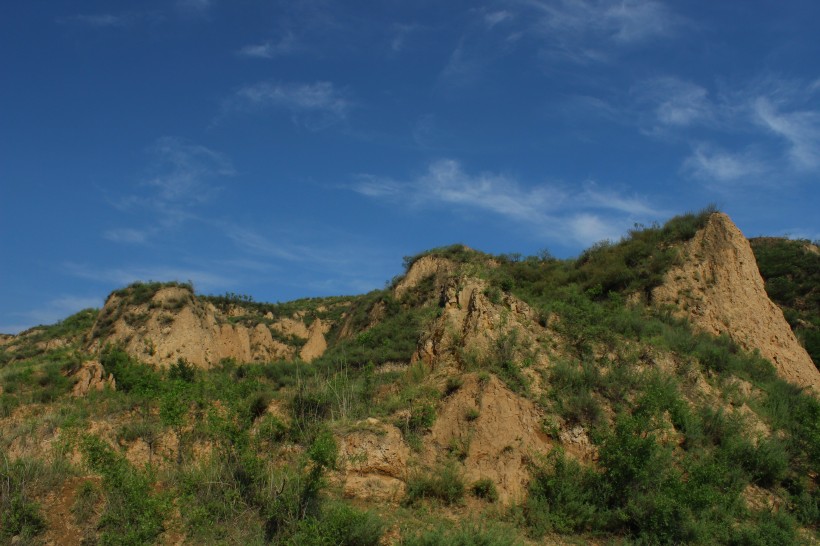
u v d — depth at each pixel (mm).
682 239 29625
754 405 21828
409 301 44000
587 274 29000
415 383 19719
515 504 16172
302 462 15414
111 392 25203
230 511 14617
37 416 22016
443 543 13406
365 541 13625
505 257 45375
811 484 19266
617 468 16422
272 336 54094
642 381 19938
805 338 33250
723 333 26141
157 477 15945
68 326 56094
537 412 18109
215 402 19859
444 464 16922
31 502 14133
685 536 15555
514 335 20188
